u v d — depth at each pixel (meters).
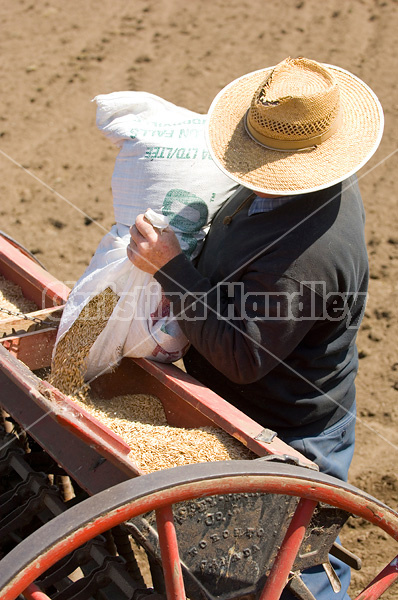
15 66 6.70
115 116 2.64
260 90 2.19
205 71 6.51
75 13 7.54
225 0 7.61
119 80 6.45
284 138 2.12
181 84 6.35
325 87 2.14
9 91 6.36
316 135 2.12
